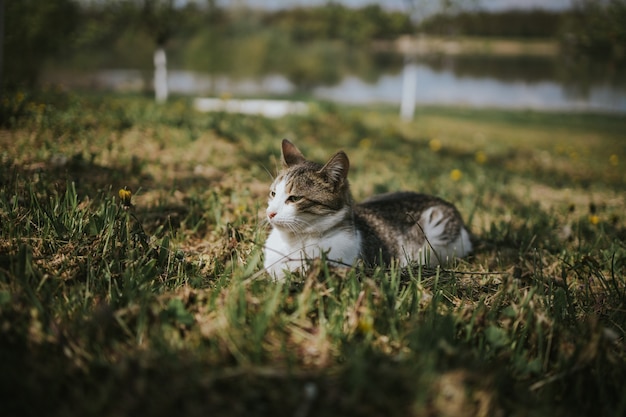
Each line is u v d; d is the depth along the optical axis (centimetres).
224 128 837
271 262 341
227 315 238
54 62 2539
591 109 2614
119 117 777
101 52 3294
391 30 2256
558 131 1941
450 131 1642
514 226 536
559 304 295
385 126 1355
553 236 481
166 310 237
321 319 246
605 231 509
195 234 408
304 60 3884
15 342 219
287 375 200
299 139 923
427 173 799
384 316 250
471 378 203
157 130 738
